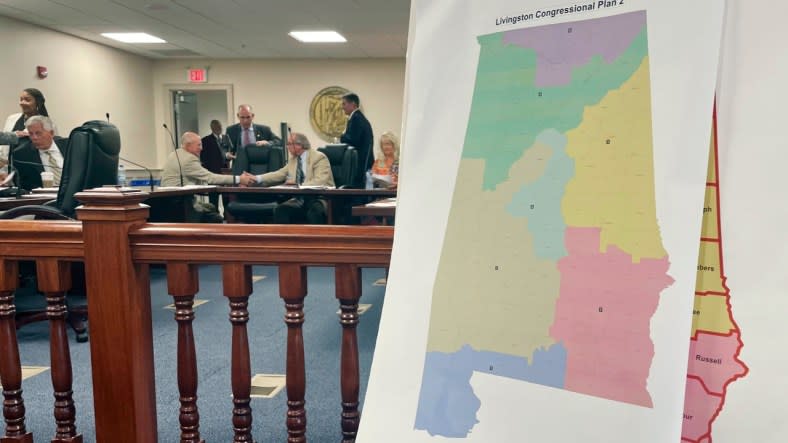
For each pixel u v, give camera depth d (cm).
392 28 736
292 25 721
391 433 77
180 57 944
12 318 143
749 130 63
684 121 65
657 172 66
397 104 941
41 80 733
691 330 65
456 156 78
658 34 67
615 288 67
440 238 79
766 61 63
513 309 73
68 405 143
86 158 261
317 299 358
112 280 126
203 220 500
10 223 134
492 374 74
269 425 186
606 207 68
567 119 71
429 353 78
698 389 66
